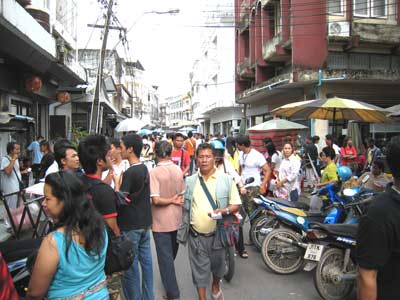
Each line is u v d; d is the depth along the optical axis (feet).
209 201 13.65
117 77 123.34
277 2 71.05
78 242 7.45
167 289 14.88
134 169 13.41
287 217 18.71
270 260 18.58
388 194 6.89
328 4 59.52
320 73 57.00
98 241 7.64
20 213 18.40
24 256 10.29
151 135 72.43
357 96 62.03
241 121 106.11
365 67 63.00
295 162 23.81
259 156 22.12
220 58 118.42
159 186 14.75
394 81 59.36
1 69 34.86
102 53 49.78
